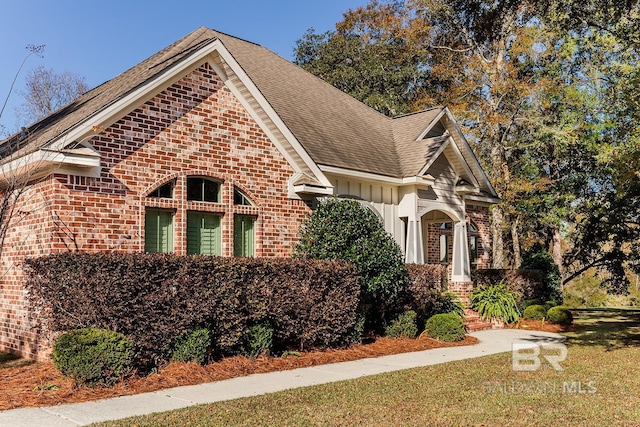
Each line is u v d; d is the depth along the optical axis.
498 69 28.69
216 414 7.42
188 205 12.50
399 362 11.77
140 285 9.57
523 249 34.62
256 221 13.94
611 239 24.95
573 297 38.88
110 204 11.20
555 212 27.61
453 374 10.31
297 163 14.88
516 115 28.83
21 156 10.68
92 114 10.89
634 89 17.56
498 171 27.95
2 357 11.42
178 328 10.02
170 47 17.59
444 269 18.55
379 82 35.88
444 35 32.56
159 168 12.02
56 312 9.67
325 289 12.55
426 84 35.00
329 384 9.42
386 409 7.75
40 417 7.29
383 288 14.02
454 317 14.97
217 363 10.62
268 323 11.66
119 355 9.05
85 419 7.20
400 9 38.09
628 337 15.80
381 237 14.29
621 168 16.20
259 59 20.66
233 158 13.48
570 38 23.47
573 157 27.31
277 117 14.03
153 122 12.00
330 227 13.84
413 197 17.81
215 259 10.69
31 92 38.94
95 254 9.55
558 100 26.97
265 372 10.59
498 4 25.12
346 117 20.30
